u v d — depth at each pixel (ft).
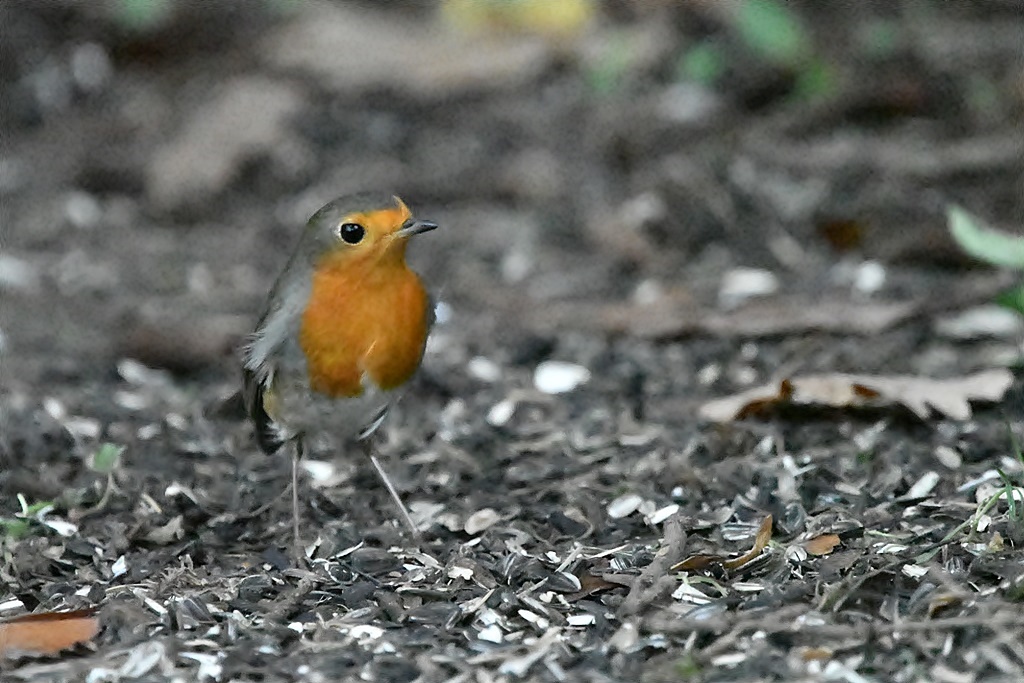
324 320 27.86
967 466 30.17
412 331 28.30
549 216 52.95
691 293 45.80
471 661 23.16
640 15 61.98
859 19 58.54
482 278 48.42
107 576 27.40
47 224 55.62
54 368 42.37
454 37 62.59
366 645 23.91
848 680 21.80
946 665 22.13
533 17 62.34
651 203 51.16
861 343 40.65
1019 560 25.00
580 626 24.38
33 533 29.50
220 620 25.12
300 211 55.67
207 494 31.60
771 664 22.24
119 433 36.17
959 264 47.03
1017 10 58.95
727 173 52.03
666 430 34.32
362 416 28.71
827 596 23.86
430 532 28.73
